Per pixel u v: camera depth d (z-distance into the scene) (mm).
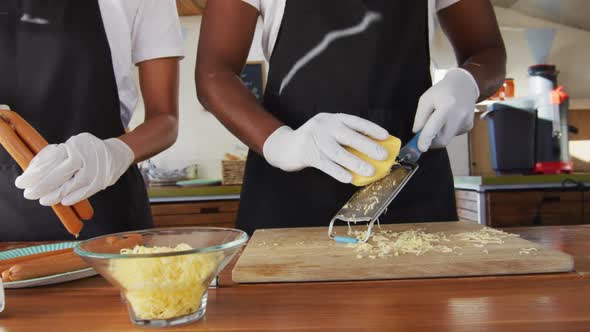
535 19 3961
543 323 571
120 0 1299
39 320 642
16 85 1293
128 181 1371
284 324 597
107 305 700
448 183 1372
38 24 1282
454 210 1387
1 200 1276
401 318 604
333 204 1296
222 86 1240
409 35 1292
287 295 729
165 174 3590
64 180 986
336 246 971
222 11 1299
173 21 1407
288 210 1322
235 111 1207
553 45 3980
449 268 823
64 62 1294
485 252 882
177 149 3918
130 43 1350
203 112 3898
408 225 1188
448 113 1111
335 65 1289
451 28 1434
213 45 1309
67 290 782
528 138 2787
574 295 683
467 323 579
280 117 1343
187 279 588
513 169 2826
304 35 1294
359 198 1085
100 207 1316
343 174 1033
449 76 1203
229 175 3398
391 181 1050
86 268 847
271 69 1354
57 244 1008
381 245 966
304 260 857
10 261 850
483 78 1249
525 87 3955
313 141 1061
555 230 1203
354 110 1294
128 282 578
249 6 1299
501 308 632
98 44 1309
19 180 942
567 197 2738
